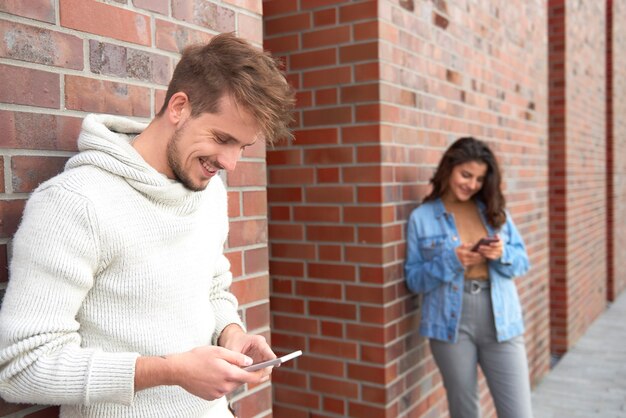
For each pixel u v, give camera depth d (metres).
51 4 1.24
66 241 0.95
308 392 2.78
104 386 0.95
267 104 1.05
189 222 1.13
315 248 2.71
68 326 0.96
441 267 2.50
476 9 3.38
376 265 2.54
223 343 1.33
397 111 2.60
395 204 2.61
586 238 6.24
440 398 3.06
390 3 2.53
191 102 1.06
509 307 2.57
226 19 1.73
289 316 2.82
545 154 4.66
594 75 6.58
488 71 3.55
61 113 1.27
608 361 5.09
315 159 2.68
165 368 0.99
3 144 1.16
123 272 1.04
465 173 2.57
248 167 1.84
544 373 4.68
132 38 1.44
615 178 7.77
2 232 1.16
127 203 1.04
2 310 0.95
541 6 4.55
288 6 2.69
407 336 2.73
